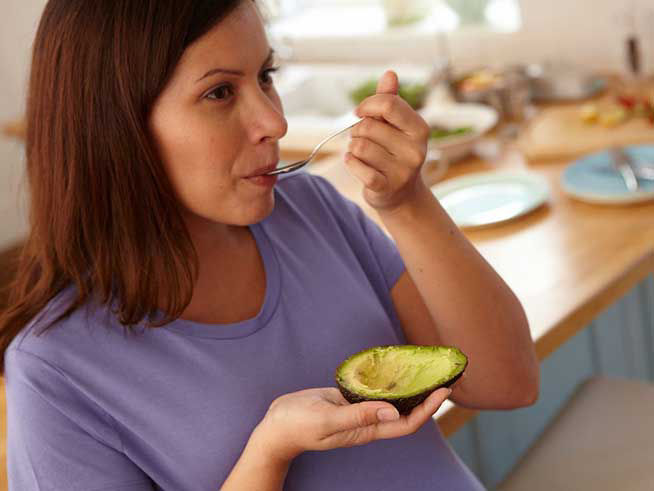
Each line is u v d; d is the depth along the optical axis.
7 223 4.07
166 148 0.96
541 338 1.54
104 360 1.00
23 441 0.98
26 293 1.07
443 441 1.16
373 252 1.22
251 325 1.06
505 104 2.56
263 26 0.98
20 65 3.97
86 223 0.99
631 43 2.56
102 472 0.98
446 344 1.14
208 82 0.94
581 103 2.55
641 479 1.52
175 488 1.01
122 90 0.94
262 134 0.96
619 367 2.22
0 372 1.04
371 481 1.07
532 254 1.82
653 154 2.08
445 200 2.08
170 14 0.92
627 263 1.71
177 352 1.02
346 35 3.32
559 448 1.64
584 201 1.98
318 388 0.97
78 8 0.94
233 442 1.01
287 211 1.17
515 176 2.11
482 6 2.99
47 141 0.99
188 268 1.00
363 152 1.01
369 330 1.12
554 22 2.85
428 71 2.96
